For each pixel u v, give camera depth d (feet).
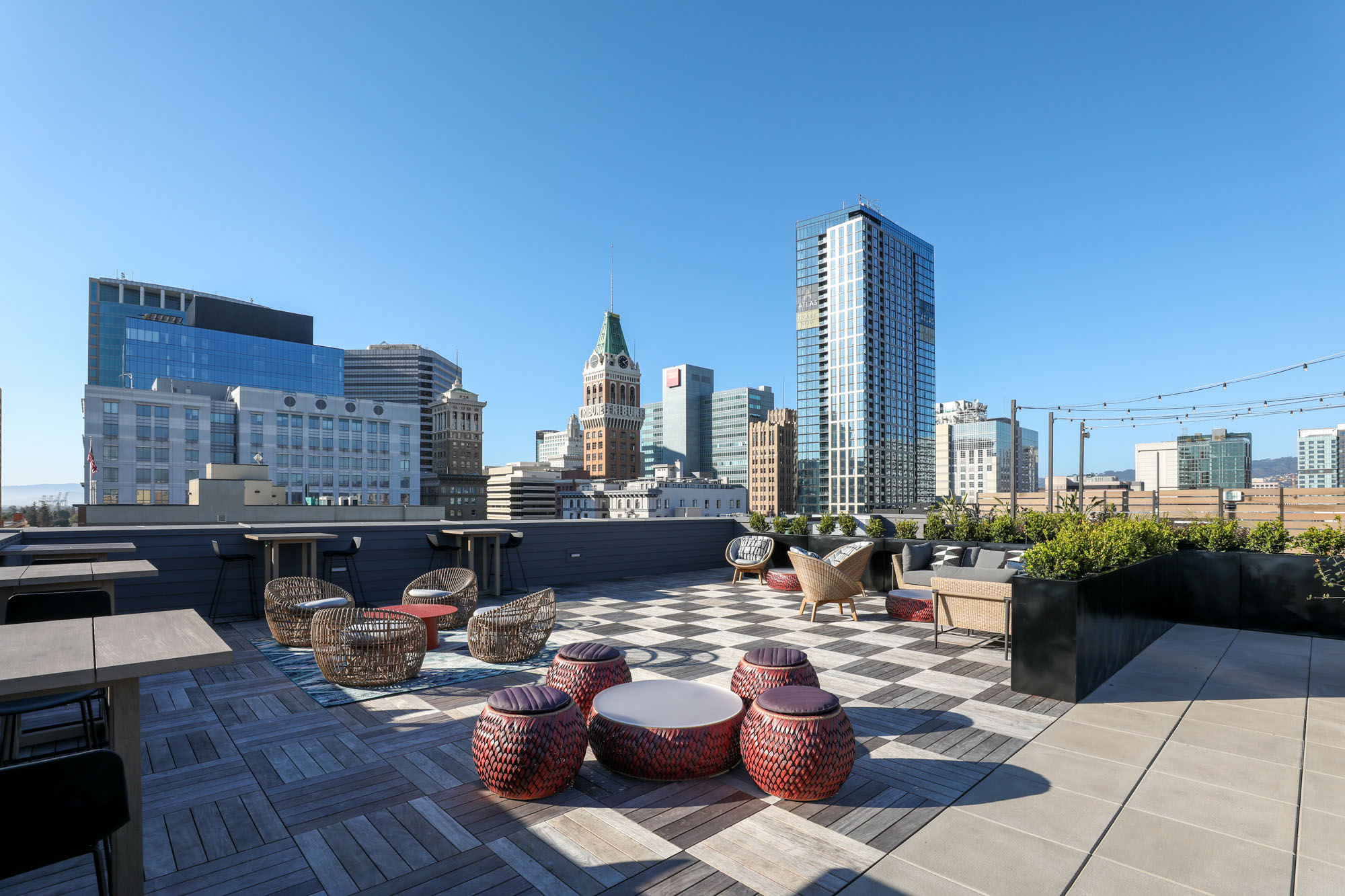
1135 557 21.15
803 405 436.35
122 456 246.88
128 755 6.53
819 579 24.48
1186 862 8.27
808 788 9.80
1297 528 39.91
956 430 548.72
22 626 7.76
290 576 26.86
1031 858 8.35
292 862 8.18
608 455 517.96
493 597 30.12
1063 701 15.21
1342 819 9.46
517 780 9.78
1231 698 15.44
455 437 510.58
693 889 7.59
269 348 361.30
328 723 13.53
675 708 11.46
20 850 4.52
